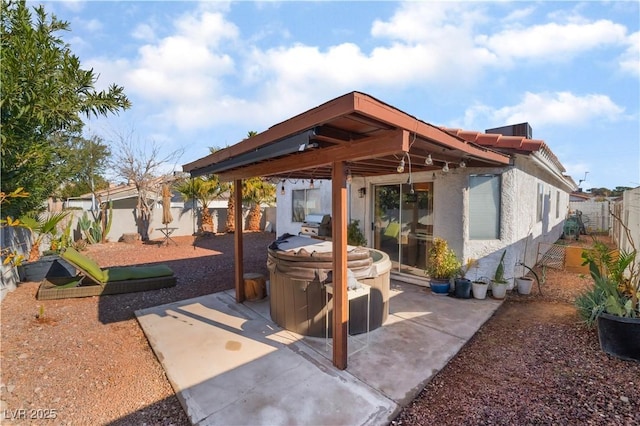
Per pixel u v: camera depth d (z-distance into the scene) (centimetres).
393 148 262
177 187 1695
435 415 260
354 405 272
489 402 275
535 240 802
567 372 320
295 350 373
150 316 486
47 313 505
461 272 596
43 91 475
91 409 274
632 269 413
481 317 473
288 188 1328
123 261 979
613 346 346
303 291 410
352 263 411
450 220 625
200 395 288
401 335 412
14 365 345
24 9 484
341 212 326
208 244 1350
